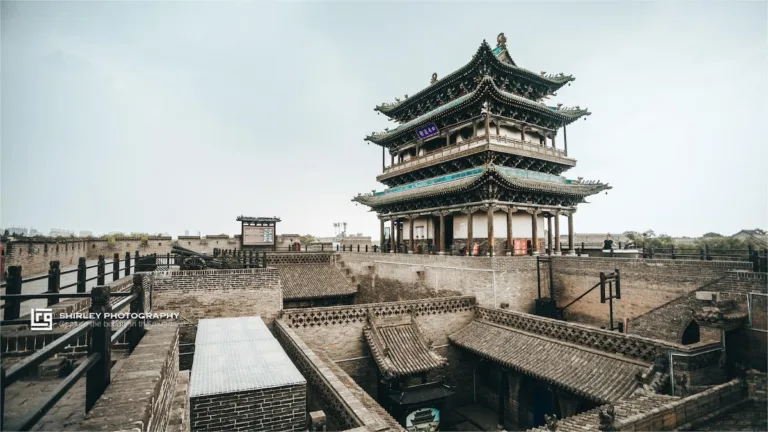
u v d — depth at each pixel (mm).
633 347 16922
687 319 19984
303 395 11156
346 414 12250
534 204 35406
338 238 84312
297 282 42875
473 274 28516
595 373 17234
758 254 17344
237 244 59625
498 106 35562
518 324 23547
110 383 5770
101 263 17328
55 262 13086
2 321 6418
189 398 10039
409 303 25438
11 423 3422
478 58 34281
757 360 15719
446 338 26234
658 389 14969
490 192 32219
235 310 24156
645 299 23203
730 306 16609
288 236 68938
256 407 10703
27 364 3652
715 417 10633
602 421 9500
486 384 25812
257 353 14055
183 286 23500
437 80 42156
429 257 33375
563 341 20406
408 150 47469
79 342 9891
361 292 42781
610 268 25406
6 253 22047
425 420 21047
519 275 28344
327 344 23766
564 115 38844
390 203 43219
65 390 4262
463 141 36156
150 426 5238
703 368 15023
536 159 37031
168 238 54688
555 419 11312
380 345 22969
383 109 47781
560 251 38406
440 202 37719
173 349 8469
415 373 21469
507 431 22172
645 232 65438
